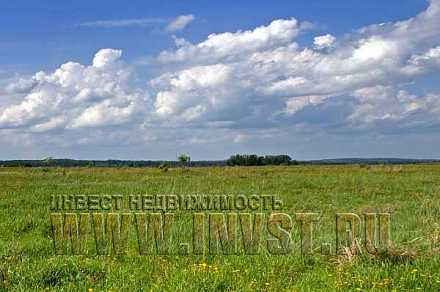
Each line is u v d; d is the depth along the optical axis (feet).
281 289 27.89
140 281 30.01
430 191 83.46
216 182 104.88
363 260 33.17
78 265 33.22
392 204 65.16
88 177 130.82
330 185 96.43
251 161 354.33
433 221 49.85
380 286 27.40
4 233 47.24
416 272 29.37
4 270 31.53
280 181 106.52
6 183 104.32
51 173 161.89
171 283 28.63
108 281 29.89
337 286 27.63
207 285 28.48
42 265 32.96
